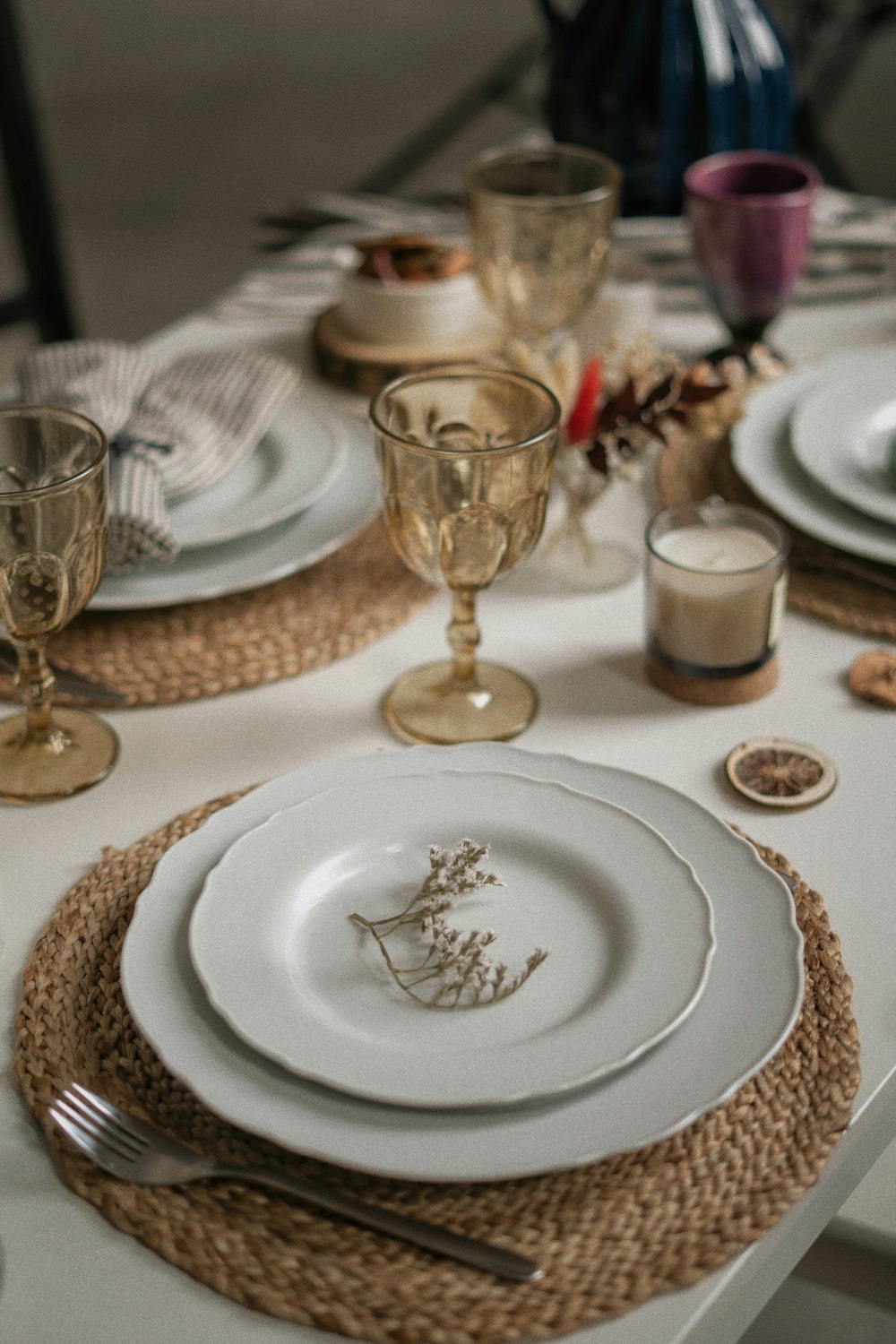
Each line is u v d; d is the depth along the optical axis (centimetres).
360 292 98
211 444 82
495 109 376
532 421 66
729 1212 46
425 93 399
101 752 68
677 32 110
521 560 67
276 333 109
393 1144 45
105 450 61
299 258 121
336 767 62
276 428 88
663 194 118
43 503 59
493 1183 47
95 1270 46
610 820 57
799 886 58
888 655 72
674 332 107
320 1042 48
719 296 97
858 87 373
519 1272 44
